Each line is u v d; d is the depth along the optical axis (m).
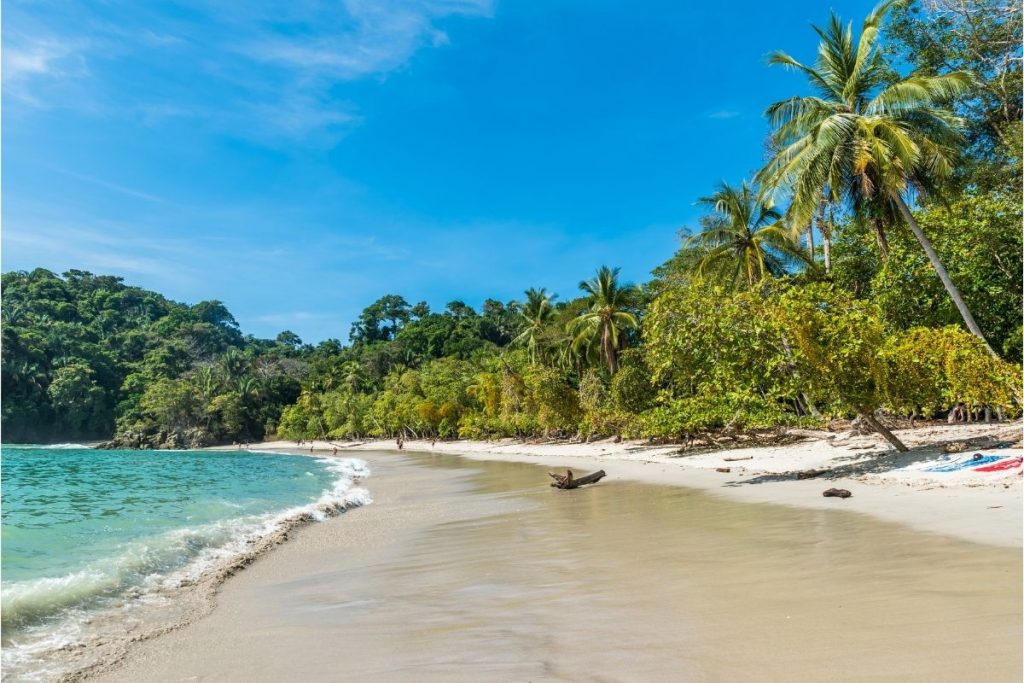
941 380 15.42
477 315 125.19
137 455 69.56
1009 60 22.25
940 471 12.59
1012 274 21.78
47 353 109.06
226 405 100.44
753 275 29.38
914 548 7.06
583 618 5.63
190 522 14.25
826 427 22.83
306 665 5.13
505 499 16.73
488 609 6.32
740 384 15.34
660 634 4.96
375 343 131.38
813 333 14.87
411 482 24.66
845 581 6.03
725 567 7.08
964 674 3.65
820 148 19.58
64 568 9.43
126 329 146.75
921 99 19.22
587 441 41.12
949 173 19.78
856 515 9.49
